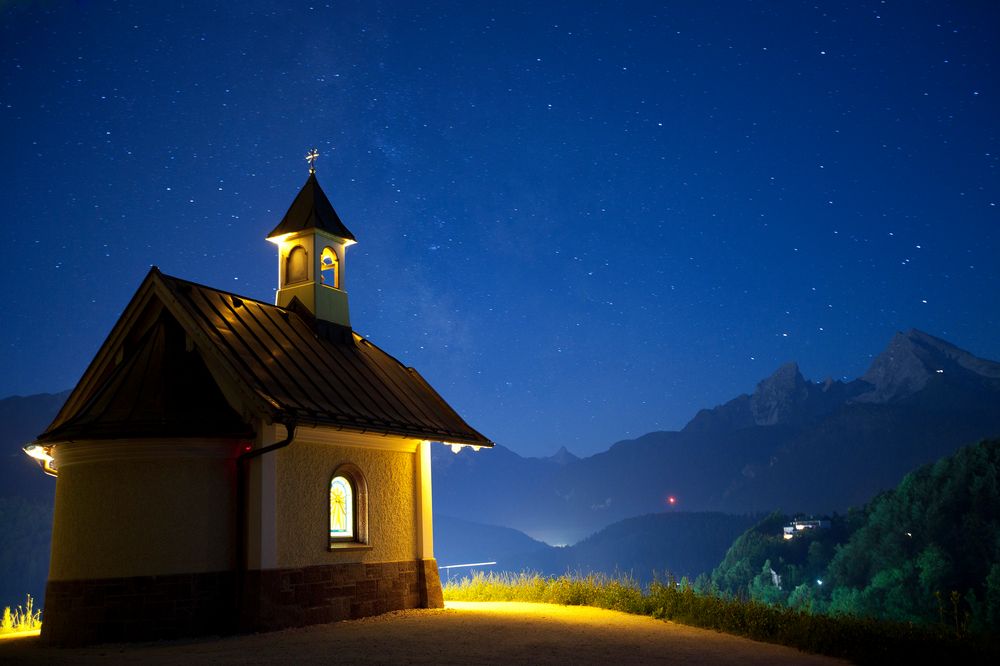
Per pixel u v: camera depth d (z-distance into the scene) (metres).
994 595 87.12
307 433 15.27
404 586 17.44
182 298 15.63
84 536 13.99
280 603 14.20
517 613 16.84
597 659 11.10
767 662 11.20
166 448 14.03
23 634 15.87
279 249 20.06
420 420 18.42
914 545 111.12
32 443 15.60
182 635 13.60
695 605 16.12
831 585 128.50
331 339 19.25
